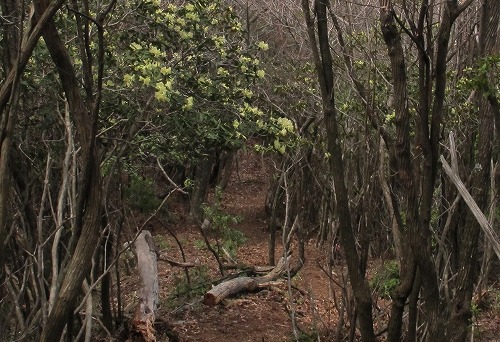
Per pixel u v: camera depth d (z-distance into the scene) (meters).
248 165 20.69
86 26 3.00
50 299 3.33
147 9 5.75
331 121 3.76
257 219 15.44
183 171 13.90
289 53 10.46
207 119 5.45
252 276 9.95
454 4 3.39
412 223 3.55
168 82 5.02
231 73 6.21
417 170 3.80
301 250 9.24
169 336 7.46
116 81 5.41
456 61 6.75
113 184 6.99
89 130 2.97
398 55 3.50
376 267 8.27
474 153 5.82
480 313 7.90
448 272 4.85
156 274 7.93
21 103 4.89
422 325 4.95
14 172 4.09
